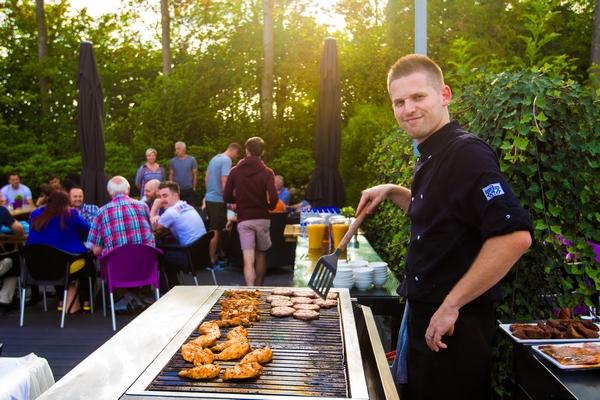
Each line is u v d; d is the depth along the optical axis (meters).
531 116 2.47
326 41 6.99
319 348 1.79
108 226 4.88
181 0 14.34
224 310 2.21
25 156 13.71
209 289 2.58
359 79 12.04
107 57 16.83
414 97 1.90
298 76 12.85
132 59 16.31
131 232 4.90
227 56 13.10
